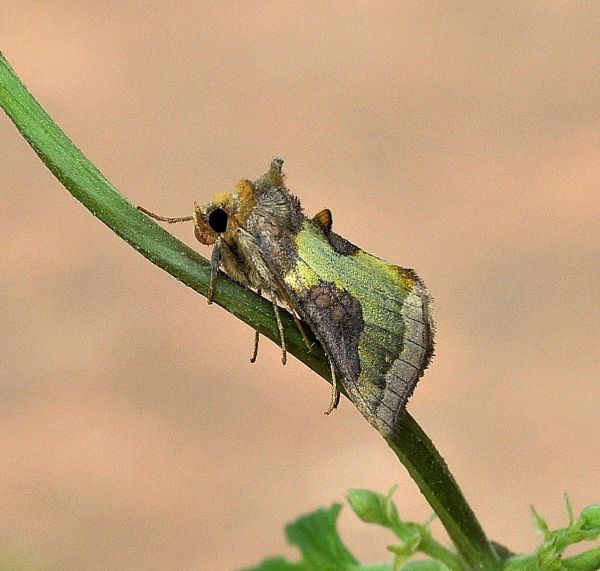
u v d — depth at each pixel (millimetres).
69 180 242
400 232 509
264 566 267
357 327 250
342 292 251
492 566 251
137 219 244
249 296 250
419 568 256
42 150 241
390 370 250
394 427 247
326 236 254
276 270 251
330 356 250
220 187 527
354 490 254
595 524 250
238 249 253
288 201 254
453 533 251
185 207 518
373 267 253
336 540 268
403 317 251
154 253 245
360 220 513
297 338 251
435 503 250
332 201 519
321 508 269
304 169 535
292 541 268
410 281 252
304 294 251
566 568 250
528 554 252
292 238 252
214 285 248
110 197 243
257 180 256
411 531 253
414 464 249
